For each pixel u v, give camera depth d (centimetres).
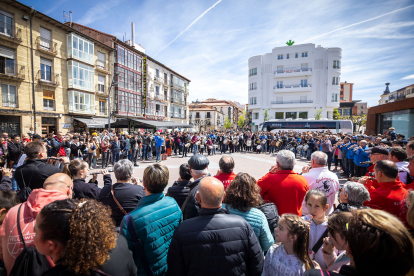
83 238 100
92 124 2078
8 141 634
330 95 3850
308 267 143
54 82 1812
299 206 242
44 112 1739
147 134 1305
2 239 150
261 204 220
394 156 354
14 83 1567
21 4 1546
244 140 1844
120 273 116
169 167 1012
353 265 103
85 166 272
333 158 1078
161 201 183
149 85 3083
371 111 1747
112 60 2402
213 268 138
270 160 1310
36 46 1686
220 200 155
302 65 3969
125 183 235
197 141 1505
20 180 260
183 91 4150
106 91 2348
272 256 159
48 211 107
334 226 147
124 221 166
